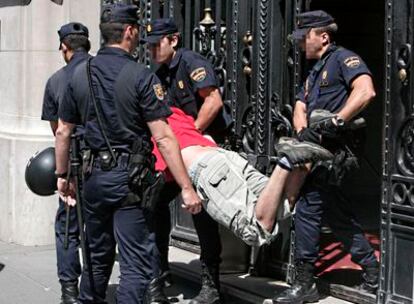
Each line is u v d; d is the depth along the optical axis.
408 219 4.82
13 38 8.05
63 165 4.85
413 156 4.80
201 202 4.74
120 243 4.50
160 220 5.64
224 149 5.49
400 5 4.82
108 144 4.45
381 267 5.02
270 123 5.90
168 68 5.73
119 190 4.43
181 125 5.19
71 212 5.45
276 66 5.89
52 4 7.85
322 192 5.14
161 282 5.59
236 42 6.16
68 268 5.53
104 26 4.55
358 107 4.79
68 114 4.68
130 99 4.40
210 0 6.49
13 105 8.08
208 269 5.48
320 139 4.83
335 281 5.54
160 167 5.21
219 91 5.79
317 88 5.11
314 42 5.11
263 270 6.03
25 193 7.86
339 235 5.28
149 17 7.19
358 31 8.23
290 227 5.79
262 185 5.01
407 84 4.81
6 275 6.79
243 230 4.83
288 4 5.78
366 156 8.36
